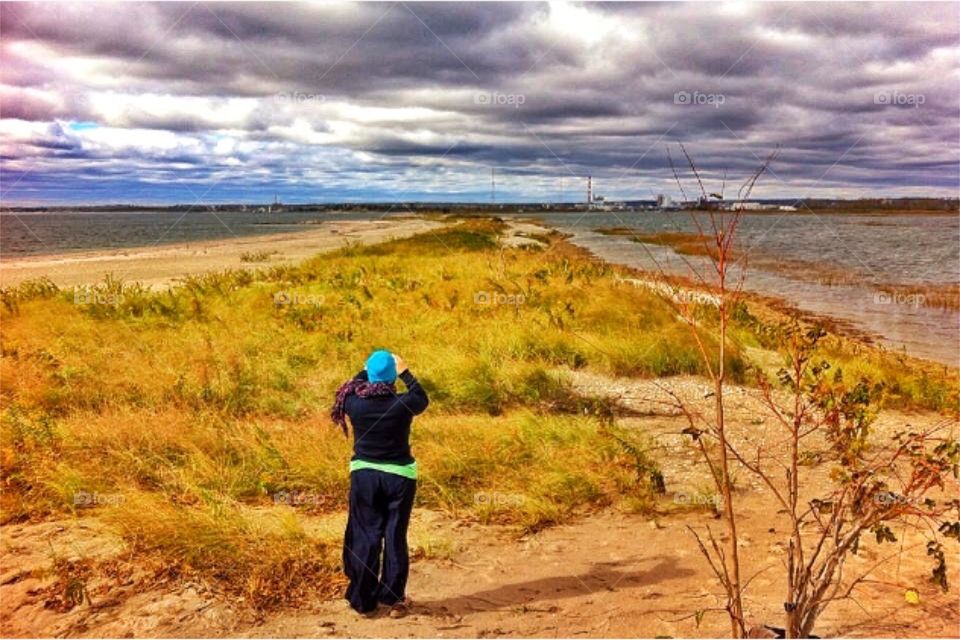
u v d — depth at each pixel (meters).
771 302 23.98
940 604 4.71
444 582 5.15
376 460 4.78
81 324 13.27
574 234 72.81
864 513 3.96
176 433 7.52
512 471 7.08
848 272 34.06
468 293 16.28
